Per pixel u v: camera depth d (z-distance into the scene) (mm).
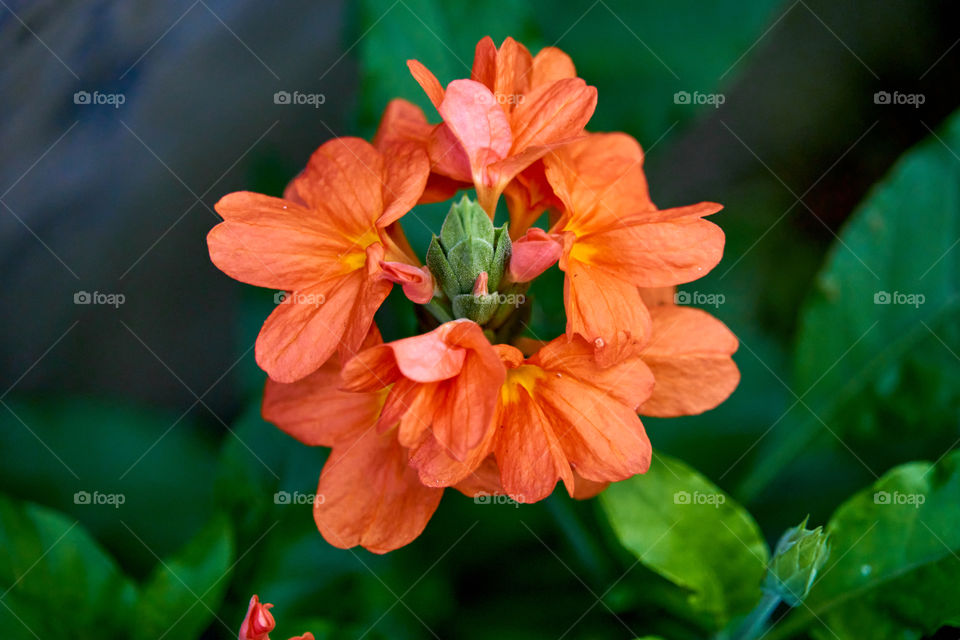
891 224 302
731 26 314
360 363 226
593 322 233
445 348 227
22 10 292
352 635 274
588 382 234
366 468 245
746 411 309
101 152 314
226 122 326
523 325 245
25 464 310
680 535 260
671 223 238
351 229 241
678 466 261
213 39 315
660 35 314
